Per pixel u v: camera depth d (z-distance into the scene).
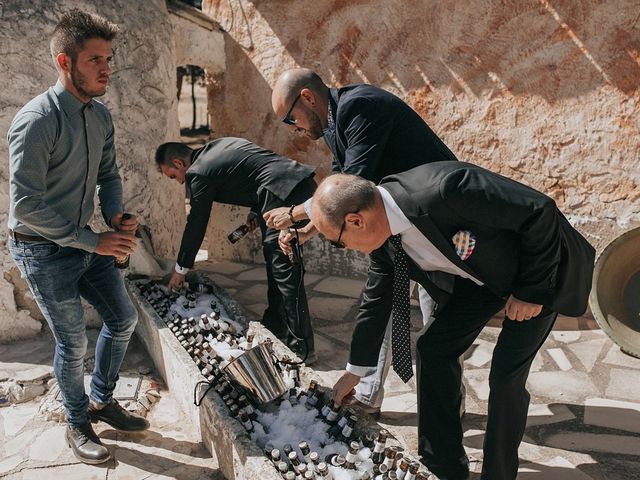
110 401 3.01
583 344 4.03
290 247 3.03
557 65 4.23
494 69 4.45
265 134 5.52
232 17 5.41
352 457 2.29
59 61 2.38
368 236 2.12
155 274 4.24
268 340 3.29
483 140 4.59
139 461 2.85
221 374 2.74
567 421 3.19
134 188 4.37
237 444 2.45
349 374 2.61
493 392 2.33
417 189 2.07
